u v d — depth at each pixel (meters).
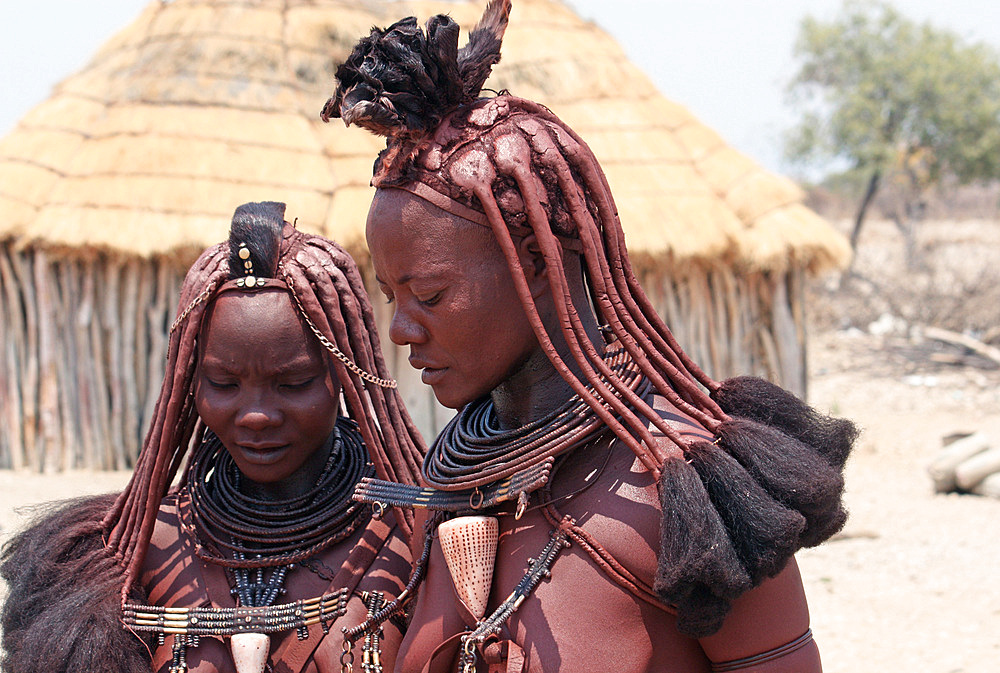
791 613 1.54
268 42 8.01
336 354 2.12
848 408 12.13
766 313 8.48
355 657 2.11
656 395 1.65
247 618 2.11
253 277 2.08
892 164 21.42
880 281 18.91
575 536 1.53
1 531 4.85
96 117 8.07
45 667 2.04
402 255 1.56
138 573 2.19
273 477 2.16
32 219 7.55
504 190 1.53
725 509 1.44
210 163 7.33
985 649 4.87
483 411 1.82
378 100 1.51
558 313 1.53
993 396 12.64
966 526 7.07
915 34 22.70
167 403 2.19
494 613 1.55
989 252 21.64
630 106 8.41
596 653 1.49
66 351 7.80
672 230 7.66
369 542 2.21
